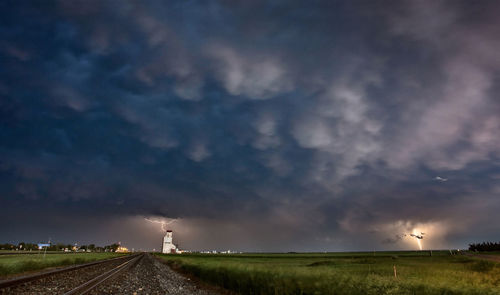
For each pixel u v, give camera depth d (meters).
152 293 20.94
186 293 21.69
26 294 17.89
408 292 15.90
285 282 18.88
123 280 28.31
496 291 15.73
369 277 17.81
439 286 16.28
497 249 156.50
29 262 36.47
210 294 21.72
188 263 43.81
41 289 20.22
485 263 41.34
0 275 28.17
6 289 19.33
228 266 28.45
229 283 23.83
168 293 21.30
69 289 20.56
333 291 16.52
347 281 17.48
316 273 19.38
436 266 42.75
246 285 21.42
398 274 26.97
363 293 16.30
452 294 15.78
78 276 30.22
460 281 18.70
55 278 27.41
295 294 17.89
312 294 16.94
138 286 24.45
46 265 41.41
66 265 48.12
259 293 20.17
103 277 29.52
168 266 58.88
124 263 58.94
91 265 49.31
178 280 31.78
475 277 24.50
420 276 24.53
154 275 35.97
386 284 16.55
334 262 64.69
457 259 68.06
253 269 23.84
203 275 30.95
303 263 62.41
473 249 168.50
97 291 20.42
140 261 72.69
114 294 19.56
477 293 15.59
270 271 21.95
